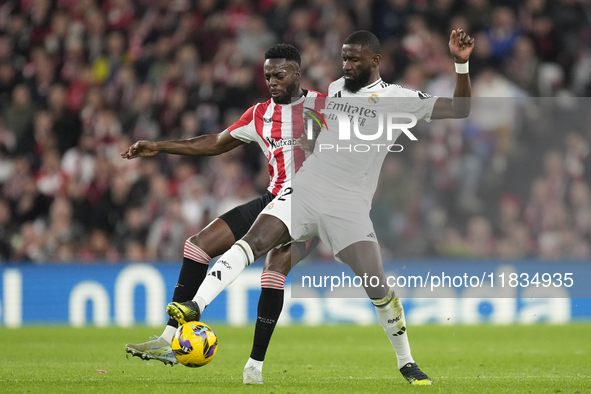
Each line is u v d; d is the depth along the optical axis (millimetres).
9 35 54406
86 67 52438
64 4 54469
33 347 27531
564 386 16938
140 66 51531
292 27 51625
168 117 48688
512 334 33062
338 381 17766
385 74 49000
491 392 15688
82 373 19188
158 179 43219
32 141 49312
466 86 17219
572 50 51250
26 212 45000
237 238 18281
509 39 50188
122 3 53875
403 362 17469
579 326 35594
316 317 36844
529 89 49375
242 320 37219
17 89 50375
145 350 17672
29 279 37562
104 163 44438
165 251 41375
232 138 18484
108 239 43219
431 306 36281
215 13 53125
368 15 50938
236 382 17328
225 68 50125
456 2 51438
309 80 48062
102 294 37469
